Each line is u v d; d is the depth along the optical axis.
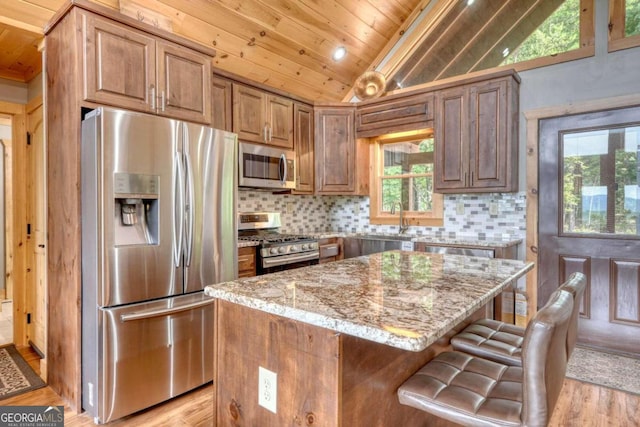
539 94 3.29
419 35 4.00
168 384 2.20
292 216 4.30
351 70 4.25
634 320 2.86
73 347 2.11
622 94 2.93
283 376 1.17
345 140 4.11
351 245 4.02
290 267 3.44
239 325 1.30
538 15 3.37
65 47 2.12
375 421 1.19
